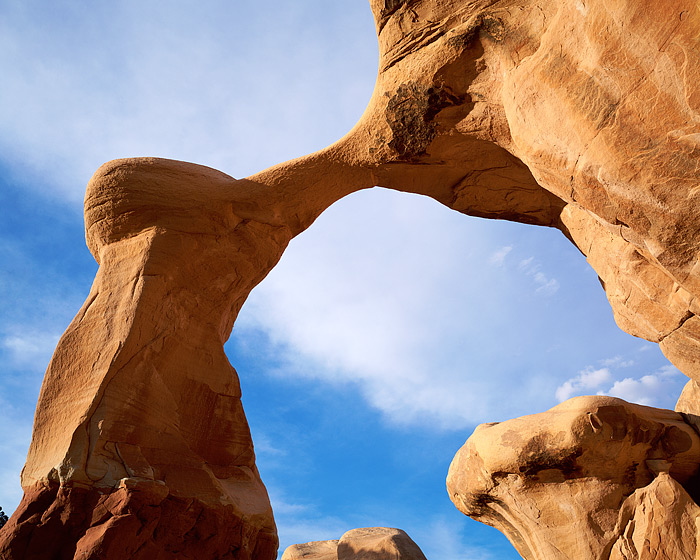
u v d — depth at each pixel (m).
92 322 6.39
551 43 5.00
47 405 6.03
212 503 5.86
